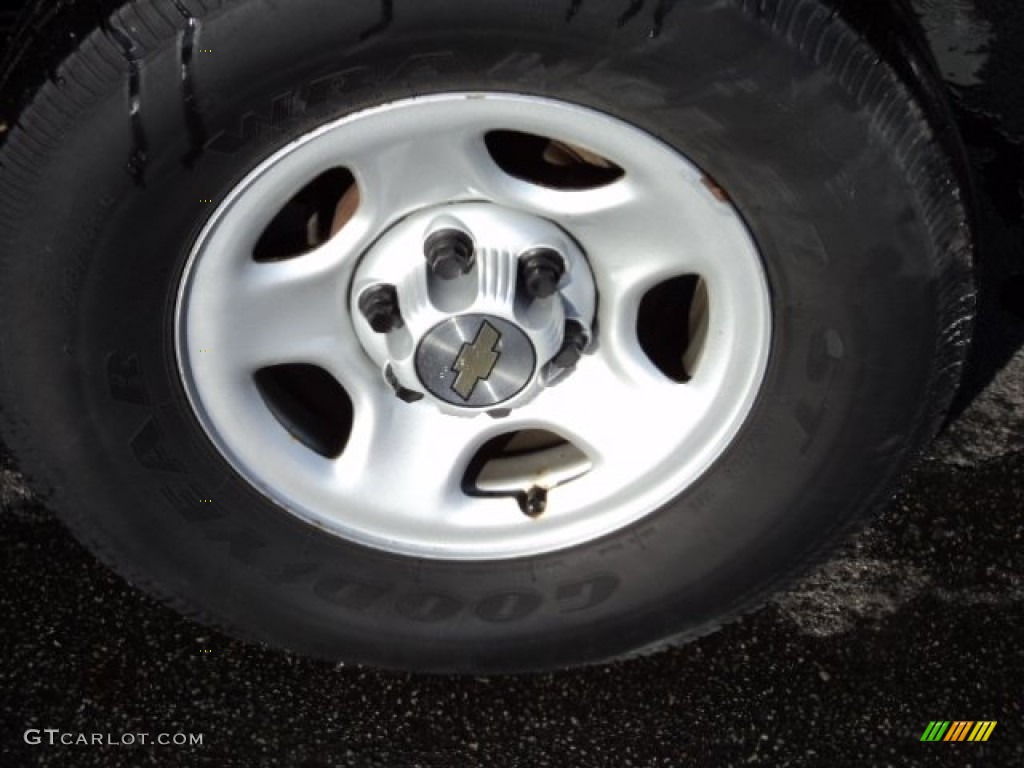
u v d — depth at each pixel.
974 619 1.21
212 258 0.92
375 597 1.10
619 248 0.96
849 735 1.15
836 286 0.94
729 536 1.07
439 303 0.95
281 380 1.06
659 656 1.20
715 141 0.87
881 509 1.08
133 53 0.82
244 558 1.07
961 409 1.35
